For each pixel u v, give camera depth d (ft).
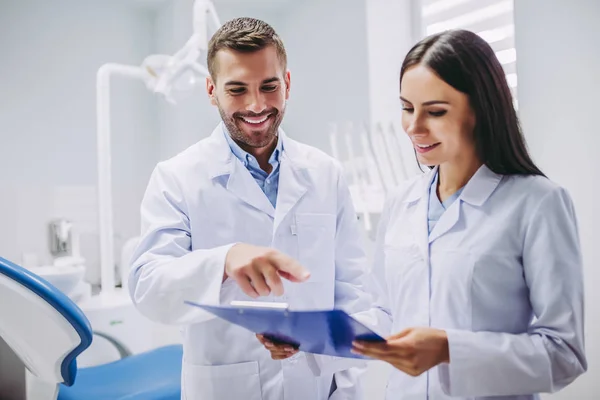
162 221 3.08
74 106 7.78
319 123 6.66
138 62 8.34
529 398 2.37
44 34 7.52
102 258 6.37
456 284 2.36
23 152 7.36
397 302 2.66
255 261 2.20
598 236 3.21
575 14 3.25
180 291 2.57
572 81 3.27
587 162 3.22
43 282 2.83
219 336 3.08
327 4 6.46
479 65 2.19
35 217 7.43
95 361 5.91
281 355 2.58
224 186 3.24
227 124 2.98
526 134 3.44
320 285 3.24
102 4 7.99
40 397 3.59
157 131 8.48
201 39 5.34
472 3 4.25
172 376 4.77
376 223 5.39
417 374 2.08
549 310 2.14
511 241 2.30
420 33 5.03
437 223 2.52
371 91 5.67
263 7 7.49
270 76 2.81
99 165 6.23
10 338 2.87
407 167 5.15
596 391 3.23
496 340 2.15
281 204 3.24
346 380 3.32
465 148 2.39
